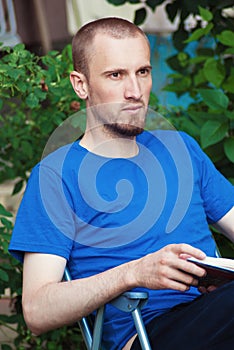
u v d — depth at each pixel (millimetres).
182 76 4664
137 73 2959
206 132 3887
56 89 3842
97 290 2670
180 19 4871
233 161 3859
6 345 4105
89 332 2844
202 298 2693
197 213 3062
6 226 3857
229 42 4184
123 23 2994
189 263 2564
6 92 3887
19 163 4508
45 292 2738
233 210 3213
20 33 7250
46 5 7617
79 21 7727
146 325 2811
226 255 3971
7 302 4723
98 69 2955
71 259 2932
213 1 4715
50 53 3955
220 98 3975
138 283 2629
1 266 3822
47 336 4113
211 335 2631
